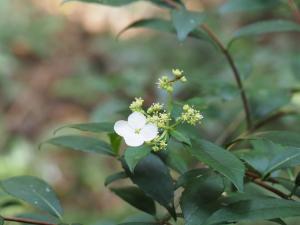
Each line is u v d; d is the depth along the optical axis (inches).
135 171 20.6
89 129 19.9
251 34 27.9
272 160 20.8
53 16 109.5
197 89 37.4
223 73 55.7
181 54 85.6
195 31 27.7
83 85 89.4
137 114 18.4
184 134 18.8
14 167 70.8
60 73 99.6
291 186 21.3
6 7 105.6
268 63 61.6
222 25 82.7
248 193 20.4
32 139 85.5
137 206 21.8
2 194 29.4
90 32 109.0
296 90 33.5
